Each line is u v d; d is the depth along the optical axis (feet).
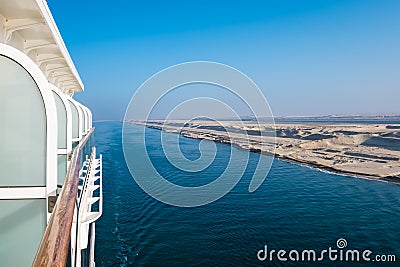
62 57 25.02
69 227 5.58
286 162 110.83
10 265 10.89
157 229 51.21
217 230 50.93
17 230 10.90
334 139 168.04
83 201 19.10
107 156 124.16
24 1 14.47
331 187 78.43
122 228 51.88
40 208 11.03
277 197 69.51
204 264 41.27
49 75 30.40
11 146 10.78
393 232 51.96
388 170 95.40
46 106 10.85
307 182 83.05
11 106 10.64
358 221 56.29
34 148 10.92
